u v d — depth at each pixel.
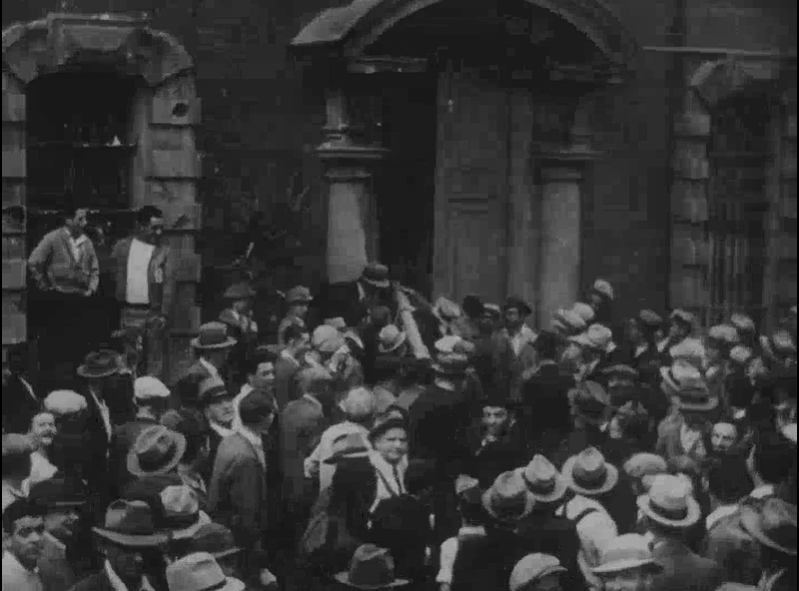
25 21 13.05
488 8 14.61
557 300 15.59
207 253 14.02
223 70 14.05
